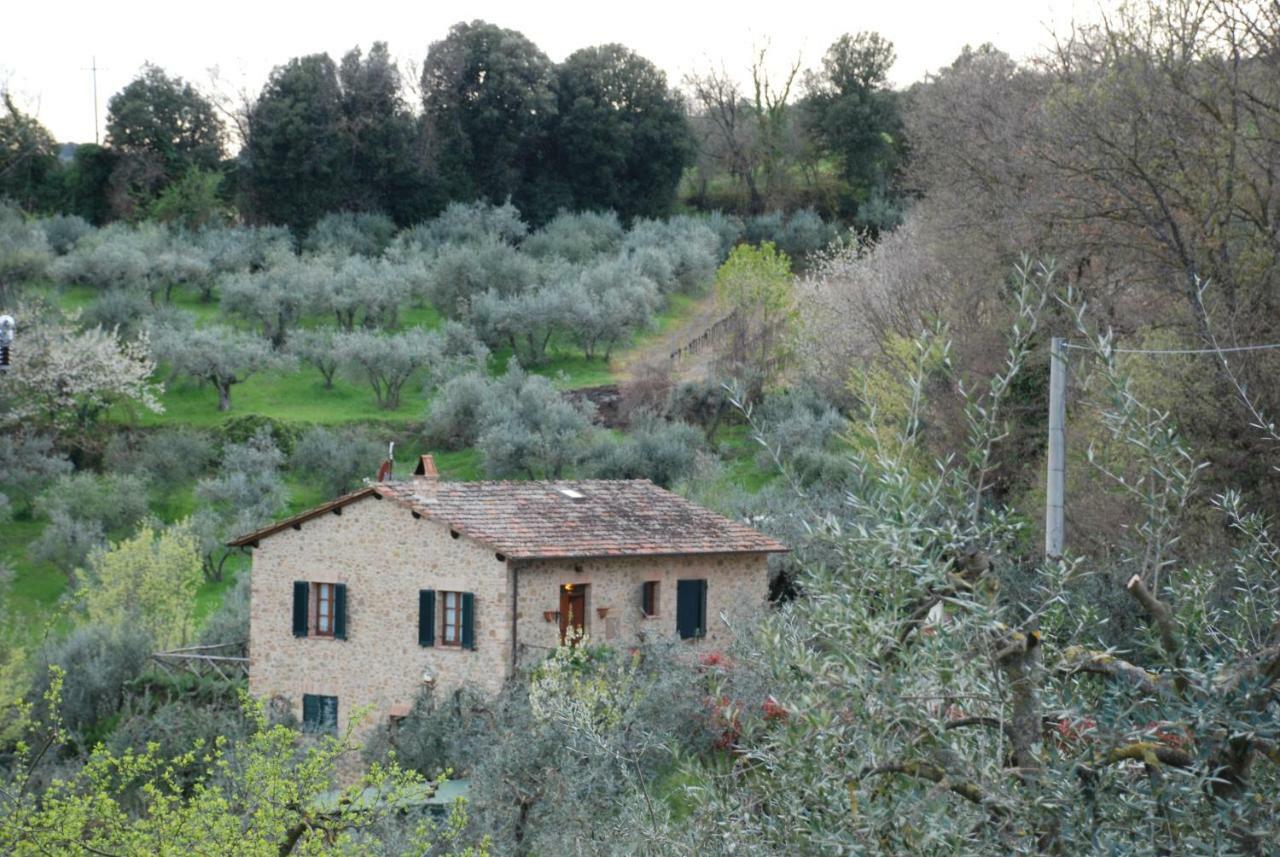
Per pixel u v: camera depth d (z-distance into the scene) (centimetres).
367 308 11250
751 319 9206
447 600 4581
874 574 767
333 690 4753
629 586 4716
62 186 14050
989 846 748
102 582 6450
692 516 5128
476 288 11581
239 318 11350
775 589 5334
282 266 11906
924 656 763
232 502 8112
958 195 5516
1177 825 745
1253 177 3859
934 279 6041
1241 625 903
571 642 4288
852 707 769
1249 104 3906
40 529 8169
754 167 14900
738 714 912
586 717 2367
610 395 9738
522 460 8362
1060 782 736
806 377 8712
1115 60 4244
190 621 6231
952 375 861
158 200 13788
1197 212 3750
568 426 8706
